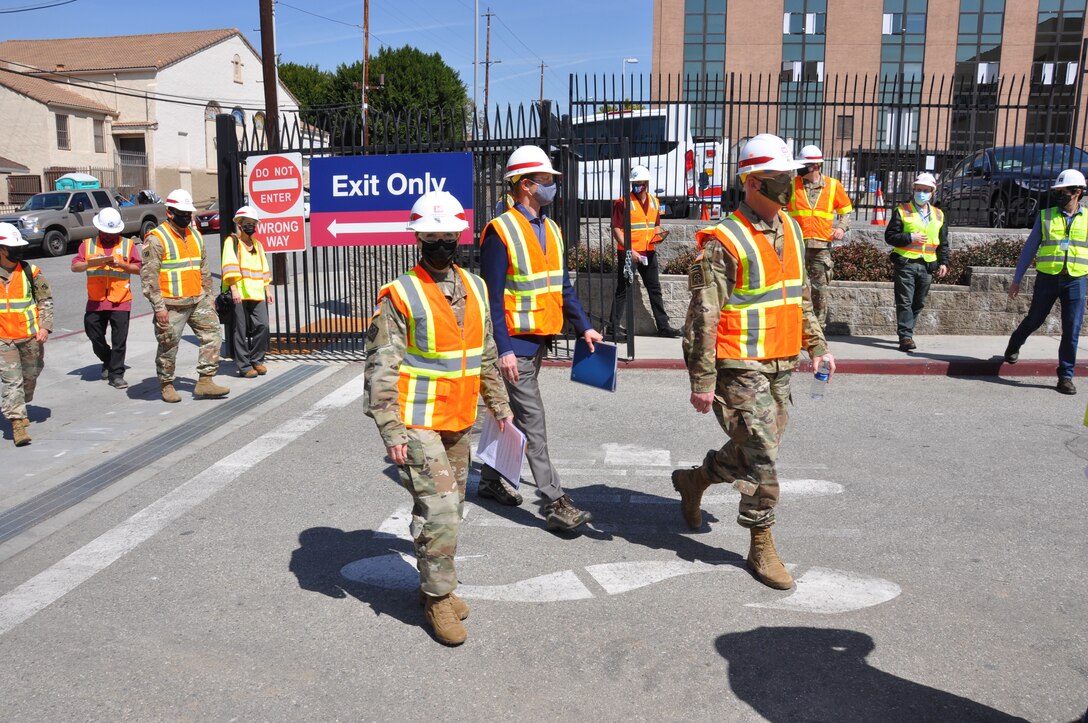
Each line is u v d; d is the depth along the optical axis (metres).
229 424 7.31
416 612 3.97
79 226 25.17
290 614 3.95
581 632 3.75
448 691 3.32
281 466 6.12
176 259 7.86
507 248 4.68
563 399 7.98
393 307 3.61
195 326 8.14
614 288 9.80
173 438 6.91
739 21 37.41
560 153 9.39
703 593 4.09
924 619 3.82
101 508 5.38
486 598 4.07
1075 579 4.20
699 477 4.68
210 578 4.34
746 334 4.02
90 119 41.62
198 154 45.94
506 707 3.21
